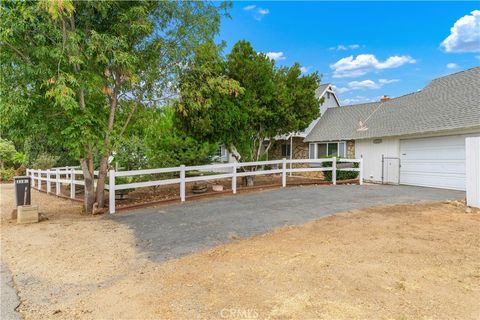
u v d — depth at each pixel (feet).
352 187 43.96
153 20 30.19
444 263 15.39
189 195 37.11
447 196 35.55
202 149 40.34
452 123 42.39
